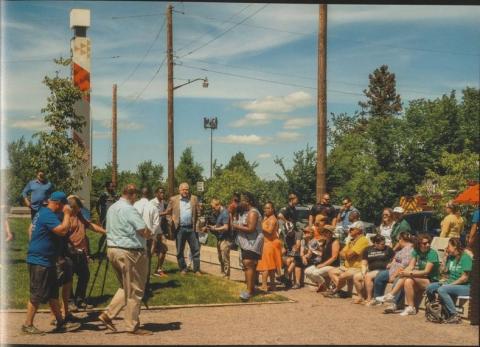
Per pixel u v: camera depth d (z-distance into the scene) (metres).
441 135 31.88
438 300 10.29
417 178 31.62
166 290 12.89
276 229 13.62
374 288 11.97
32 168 13.87
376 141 32.06
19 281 12.52
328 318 10.45
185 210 15.05
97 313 10.45
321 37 17.92
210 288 13.18
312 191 28.62
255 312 10.98
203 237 21.28
